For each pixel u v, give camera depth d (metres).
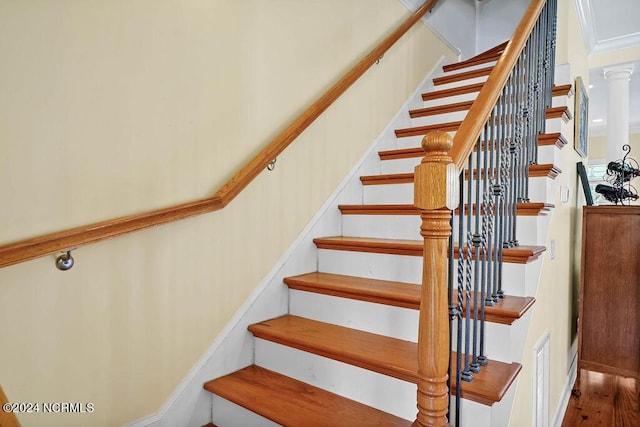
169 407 1.50
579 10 3.15
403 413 1.36
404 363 1.39
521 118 1.82
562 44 2.69
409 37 3.12
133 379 1.39
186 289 1.56
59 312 1.21
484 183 1.44
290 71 2.02
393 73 2.91
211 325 1.65
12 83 1.11
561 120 2.21
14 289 1.12
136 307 1.40
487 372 1.32
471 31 4.19
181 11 1.53
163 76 1.46
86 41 1.25
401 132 2.86
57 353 1.21
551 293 2.11
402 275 1.87
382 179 2.43
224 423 1.58
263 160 1.74
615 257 2.93
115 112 1.33
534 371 1.72
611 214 2.94
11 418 0.99
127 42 1.36
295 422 1.34
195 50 1.58
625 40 3.84
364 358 1.44
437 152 0.96
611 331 2.94
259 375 1.70
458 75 3.31
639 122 6.98
